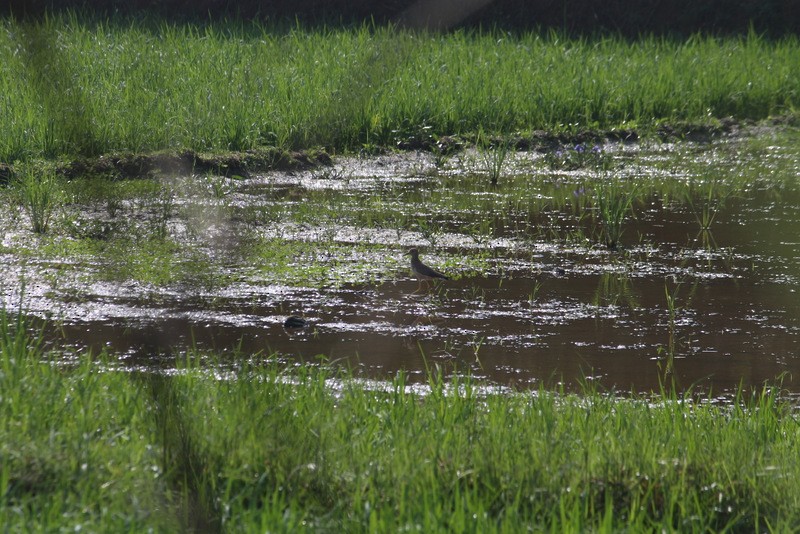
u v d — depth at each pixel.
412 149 50.31
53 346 23.31
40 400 16.70
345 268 30.55
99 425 16.39
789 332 25.81
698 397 21.73
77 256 30.70
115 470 14.53
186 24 74.62
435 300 27.83
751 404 20.20
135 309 26.31
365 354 23.64
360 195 41.25
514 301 27.88
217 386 18.52
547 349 24.36
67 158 41.66
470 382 20.94
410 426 17.20
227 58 59.09
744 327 26.16
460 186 43.62
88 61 54.47
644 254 33.12
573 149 52.25
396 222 36.28
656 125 56.62
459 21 91.25
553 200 41.16
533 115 55.78
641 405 19.50
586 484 15.12
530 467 15.55
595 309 27.36
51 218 34.53
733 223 37.44
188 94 50.41
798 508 15.27
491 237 34.81
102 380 18.62
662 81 62.09
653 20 92.06
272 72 56.25
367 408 18.34
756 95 63.38
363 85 53.88
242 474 14.98
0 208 35.16
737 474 15.97
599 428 17.66
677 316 26.89
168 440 15.52
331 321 25.92
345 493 14.77
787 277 30.55
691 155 51.88
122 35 63.69
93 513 13.33
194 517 13.70
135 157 42.44
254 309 26.69
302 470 15.02
